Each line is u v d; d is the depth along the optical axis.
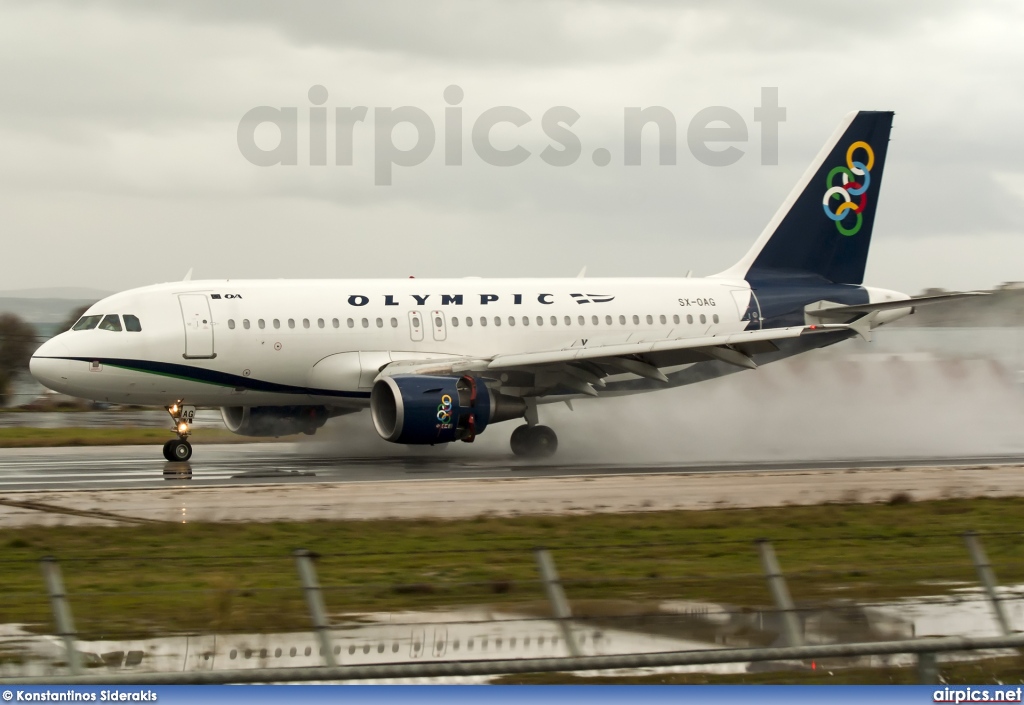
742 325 95.56
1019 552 46.56
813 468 78.94
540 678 27.92
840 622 29.73
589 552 46.34
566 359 81.69
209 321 82.00
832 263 100.25
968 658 29.80
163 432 116.94
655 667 26.52
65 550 47.12
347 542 49.44
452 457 87.62
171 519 55.06
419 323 87.06
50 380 79.94
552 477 72.00
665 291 95.00
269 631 28.73
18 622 30.97
